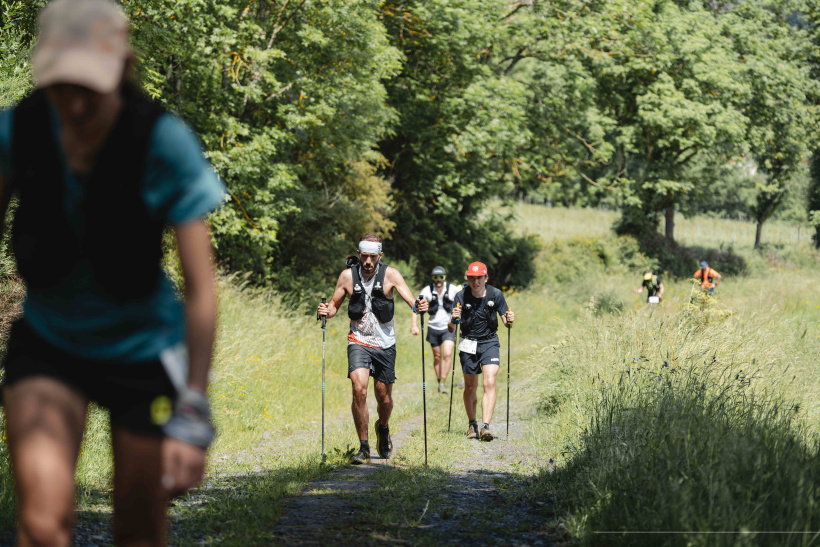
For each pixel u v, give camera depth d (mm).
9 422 4371
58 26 4023
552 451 17375
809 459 10148
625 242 85500
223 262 38219
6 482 10633
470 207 72188
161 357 4512
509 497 12898
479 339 20781
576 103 65062
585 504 11055
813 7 92312
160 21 28656
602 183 73062
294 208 37781
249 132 36375
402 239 64562
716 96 72062
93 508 11195
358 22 36562
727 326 22766
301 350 29422
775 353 21672
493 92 58094
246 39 34531
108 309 4418
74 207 4281
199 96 35500
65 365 4480
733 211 137625
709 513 8414
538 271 80188
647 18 63688
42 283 4418
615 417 14664
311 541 9648
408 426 22578
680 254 90500
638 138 75625
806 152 93500
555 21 60906
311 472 14656
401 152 61875
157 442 4449
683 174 82188
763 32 86562
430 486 13695
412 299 16531
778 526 8180
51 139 4277
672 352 19891
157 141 4223
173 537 9539
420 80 58312
